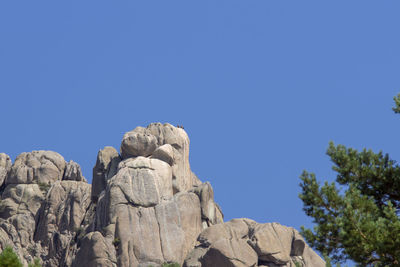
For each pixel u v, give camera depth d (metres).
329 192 88.88
